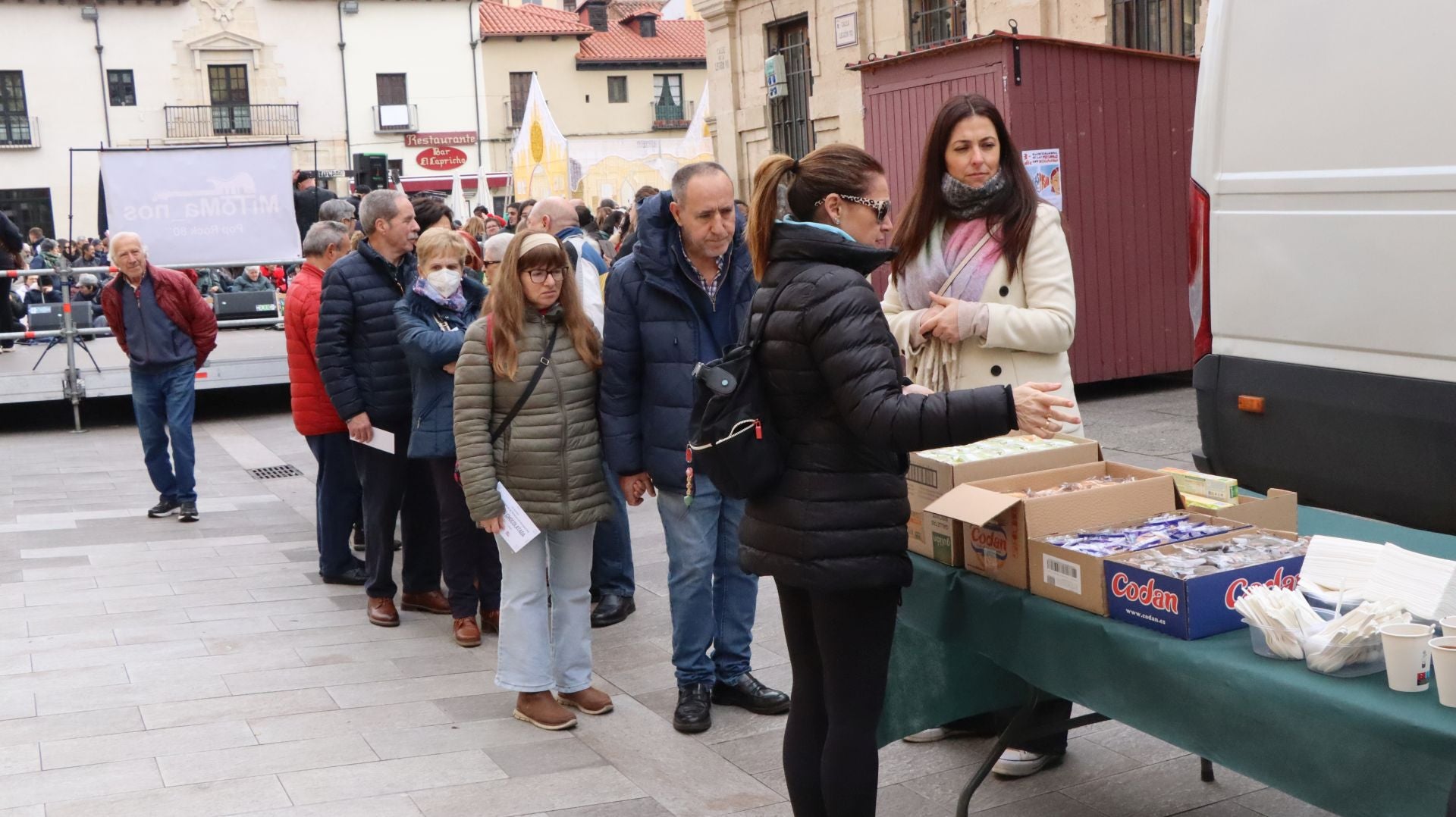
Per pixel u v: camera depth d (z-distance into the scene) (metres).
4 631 5.72
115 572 6.85
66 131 42.28
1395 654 2.29
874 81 9.98
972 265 3.74
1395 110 4.05
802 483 2.83
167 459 8.37
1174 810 3.49
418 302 5.27
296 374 6.34
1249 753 2.48
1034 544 2.98
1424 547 3.11
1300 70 4.36
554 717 4.39
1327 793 2.35
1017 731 3.33
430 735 4.38
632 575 5.75
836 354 2.69
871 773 2.90
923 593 3.36
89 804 3.83
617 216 12.87
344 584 6.55
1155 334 9.80
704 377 2.85
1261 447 4.64
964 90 9.23
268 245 13.27
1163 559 2.79
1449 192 3.90
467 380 4.34
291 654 5.35
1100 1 12.23
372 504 5.75
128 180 12.91
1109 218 9.49
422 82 46.22
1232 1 4.63
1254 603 2.48
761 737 4.28
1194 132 4.85
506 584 4.46
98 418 13.53
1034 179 9.10
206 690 4.89
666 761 4.10
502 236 5.83
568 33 50.50
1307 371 4.42
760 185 2.89
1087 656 2.85
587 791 3.86
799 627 3.04
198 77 43.44
